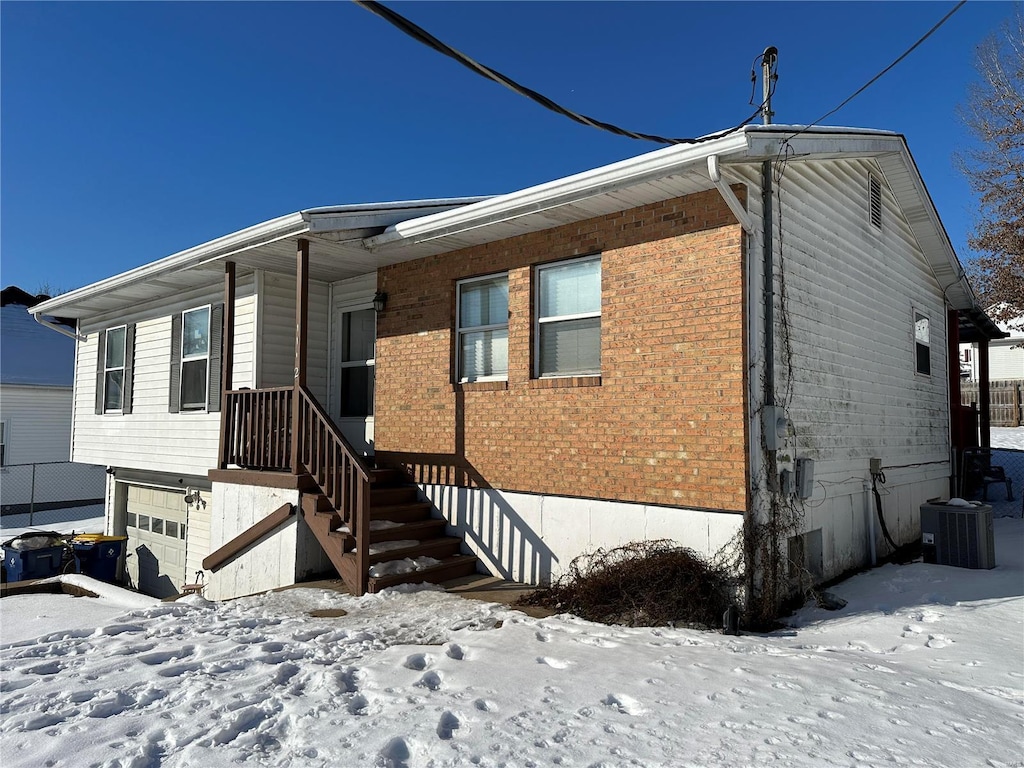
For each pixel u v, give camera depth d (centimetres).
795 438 682
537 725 350
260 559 834
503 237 788
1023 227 1914
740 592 589
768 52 719
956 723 355
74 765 319
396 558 741
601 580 621
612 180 621
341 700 387
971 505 795
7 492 2089
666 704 377
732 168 614
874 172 930
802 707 372
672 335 650
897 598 663
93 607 691
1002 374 2645
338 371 1017
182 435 1116
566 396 726
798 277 711
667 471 645
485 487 792
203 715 369
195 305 1114
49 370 2234
